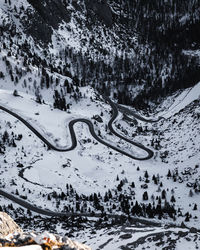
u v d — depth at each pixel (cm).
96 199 15088
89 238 8688
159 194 16062
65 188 16288
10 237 2548
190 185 16350
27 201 14412
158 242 6688
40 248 2366
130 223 12138
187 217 13662
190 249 6162
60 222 11412
